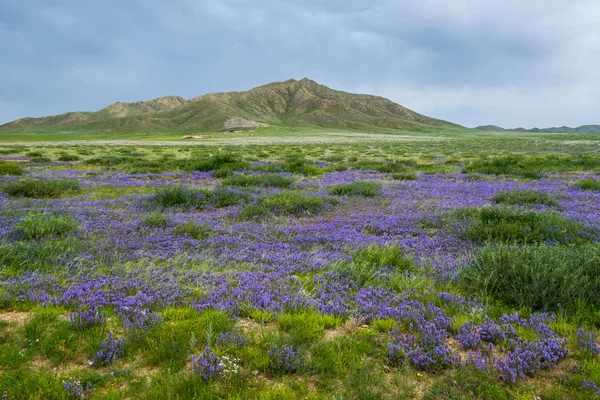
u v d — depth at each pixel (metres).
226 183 18.14
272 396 3.36
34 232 8.33
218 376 3.60
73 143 86.38
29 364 3.74
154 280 6.11
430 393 3.45
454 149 62.19
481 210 10.88
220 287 5.88
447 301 5.53
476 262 6.38
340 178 22.39
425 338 4.27
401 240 9.09
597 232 9.05
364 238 9.18
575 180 20.48
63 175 22.33
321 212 12.48
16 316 4.79
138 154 44.78
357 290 5.99
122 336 4.32
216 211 12.40
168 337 4.20
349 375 3.70
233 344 4.12
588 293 5.32
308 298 5.46
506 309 5.27
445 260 7.46
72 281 5.99
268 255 7.59
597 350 4.08
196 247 8.12
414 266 7.10
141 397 3.32
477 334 4.38
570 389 3.54
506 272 5.81
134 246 8.05
